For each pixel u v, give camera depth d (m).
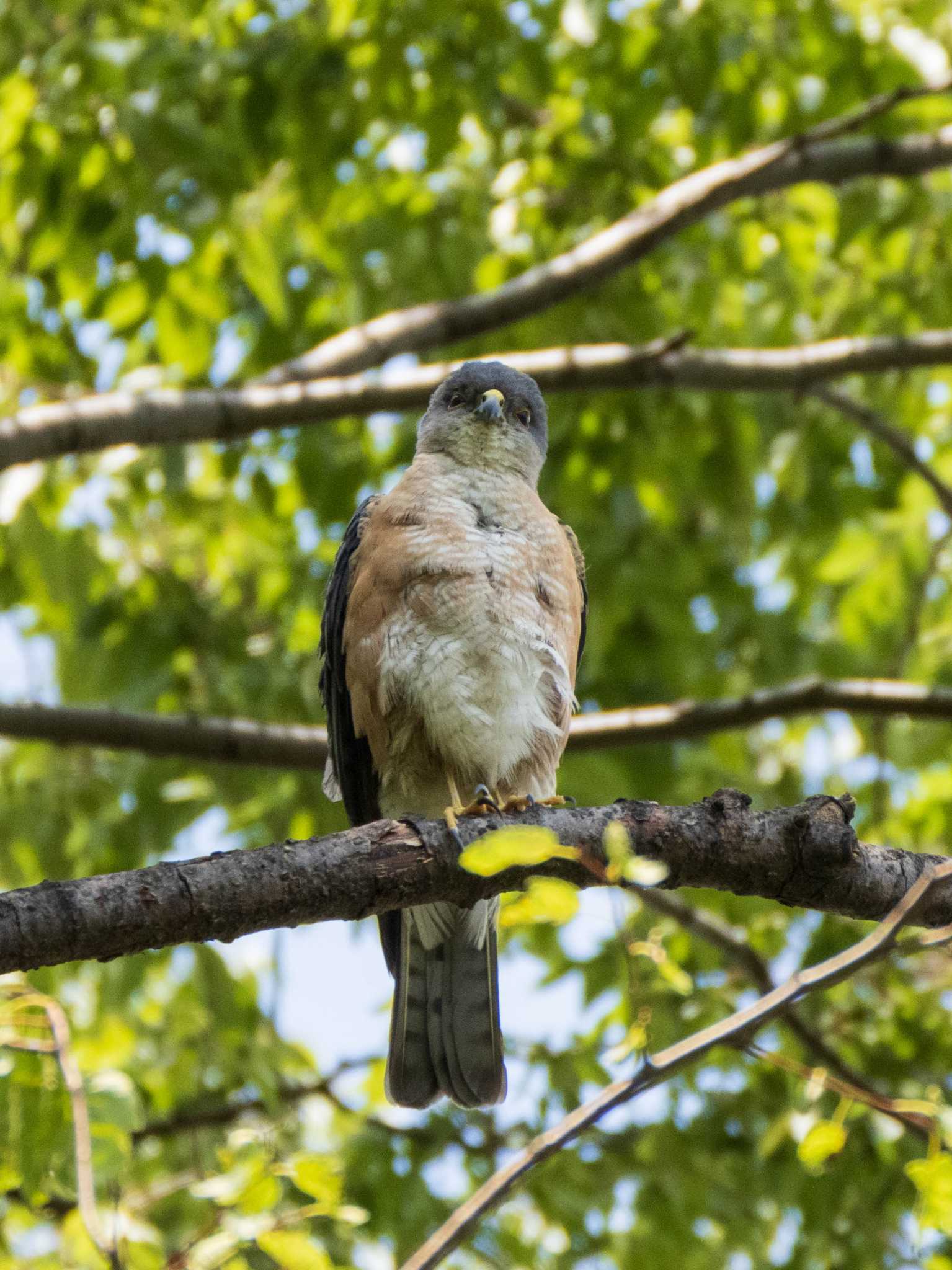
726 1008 10.39
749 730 13.59
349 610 7.57
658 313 12.48
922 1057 10.79
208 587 13.34
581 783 11.12
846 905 5.91
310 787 11.95
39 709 9.70
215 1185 4.98
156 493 12.49
